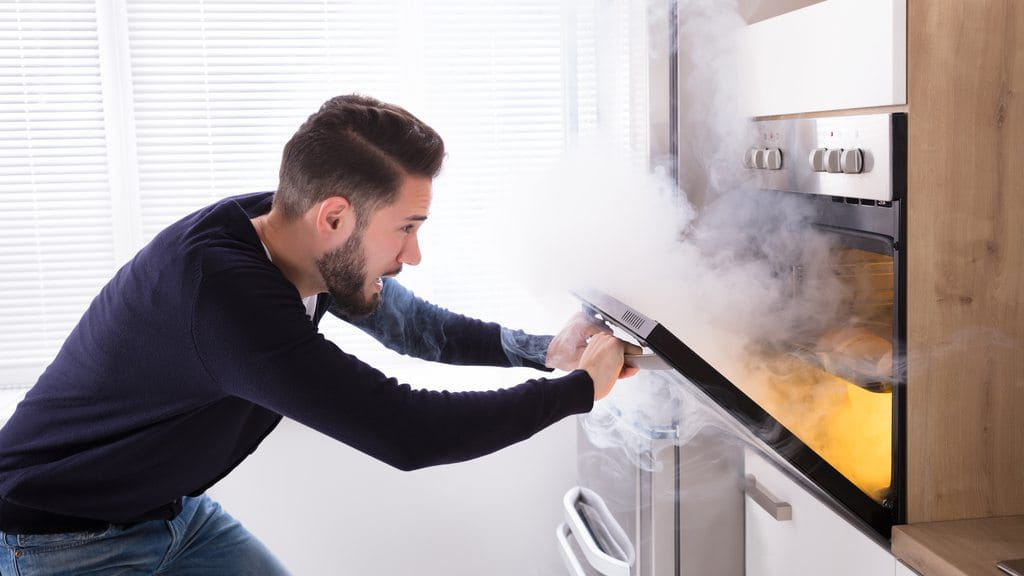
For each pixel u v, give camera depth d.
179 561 1.63
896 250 1.37
